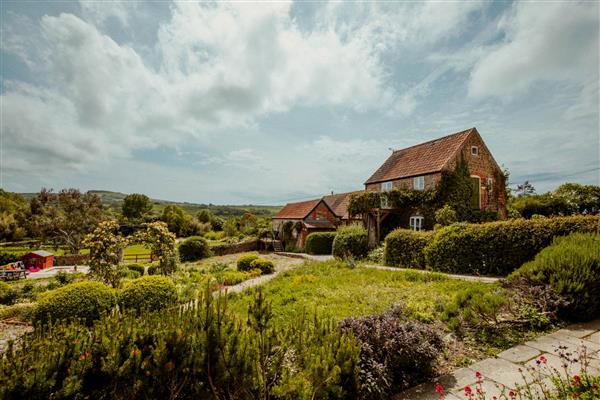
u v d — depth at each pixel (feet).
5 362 7.29
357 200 71.15
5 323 28.66
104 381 7.94
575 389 10.53
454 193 63.87
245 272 55.21
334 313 23.07
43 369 7.25
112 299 26.81
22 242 141.28
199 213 216.54
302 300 27.91
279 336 10.32
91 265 39.45
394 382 13.57
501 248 34.30
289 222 111.55
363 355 13.15
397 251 47.96
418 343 14.30
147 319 9.52
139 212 216.74
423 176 68.95
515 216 83.76
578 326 18.28
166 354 8.18
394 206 69.36
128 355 8.21
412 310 21.70
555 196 128.77
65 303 24.54
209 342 8.81
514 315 18.74
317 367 9.22
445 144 71.61
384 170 87.40
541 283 20.30
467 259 37.17
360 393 11.60
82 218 109.40
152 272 61.46
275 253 104.68
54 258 95.09
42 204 111.86
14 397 6.69
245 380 8.79
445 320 19.94
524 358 14.96
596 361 14.03
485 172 70.13
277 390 8.65
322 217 108.78
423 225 67.31
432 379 13.88
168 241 50.96
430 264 41.75
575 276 19.24
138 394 7.94
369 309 23.77
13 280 66.69
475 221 64.95
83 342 8.47
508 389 12.41
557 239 27.40
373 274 37.88
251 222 174.70
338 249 65.92
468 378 13.66
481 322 18.54
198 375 8.66
